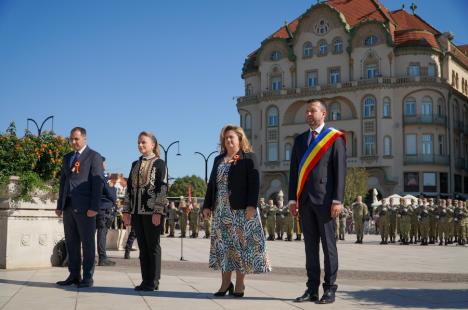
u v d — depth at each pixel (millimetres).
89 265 8641
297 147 7773
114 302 7000
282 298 7496
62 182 8984
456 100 61000
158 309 6488
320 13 59625
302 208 7488
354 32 57781
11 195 10977
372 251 20281
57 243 11617
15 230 11000
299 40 60750
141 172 8469
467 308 6695
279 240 28984
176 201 39812
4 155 11344
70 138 9031
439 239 28328
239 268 7578
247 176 7703
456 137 60406
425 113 56125
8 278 9500
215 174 7891
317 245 7418
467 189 63812
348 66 58188
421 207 26234
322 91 58406
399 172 55812
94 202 8727
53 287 8445
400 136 56000
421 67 56688
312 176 7438
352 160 57125
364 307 6746
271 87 62281
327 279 7203
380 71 56719
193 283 9188
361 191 53594
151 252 8258
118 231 18266
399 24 61750
